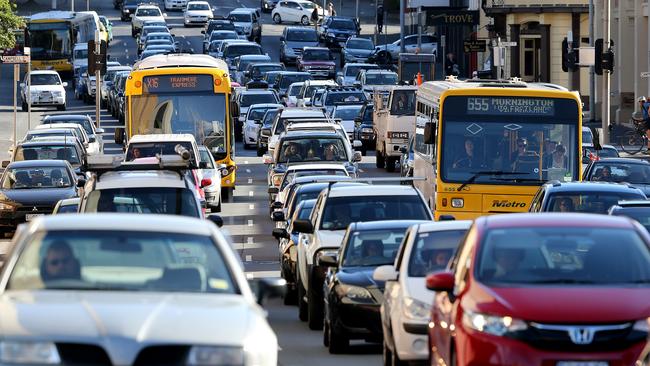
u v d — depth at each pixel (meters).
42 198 81.00
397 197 50.34
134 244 24.56
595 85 156.12
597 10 160.50
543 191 53.59
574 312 26.38
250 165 126.19
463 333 27.20
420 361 34.81
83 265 24.11
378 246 43.31
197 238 24.83
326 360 40.81
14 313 21.66
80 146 97.94
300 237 52.81
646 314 26.50
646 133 126.62
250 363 21.39
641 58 145.62
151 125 94.56
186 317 21.77
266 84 167.75
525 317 26.44
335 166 81.38
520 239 28.98
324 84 156.62
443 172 61.75
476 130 61.78
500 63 121.12
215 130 95.44
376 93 122.50
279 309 56.69
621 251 28.62
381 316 39.28
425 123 66.94
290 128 92.88
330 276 43.56
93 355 20.80
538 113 61.78
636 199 52.44
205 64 97.75
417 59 166.12
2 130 153.25
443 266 36.53
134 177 47.47
